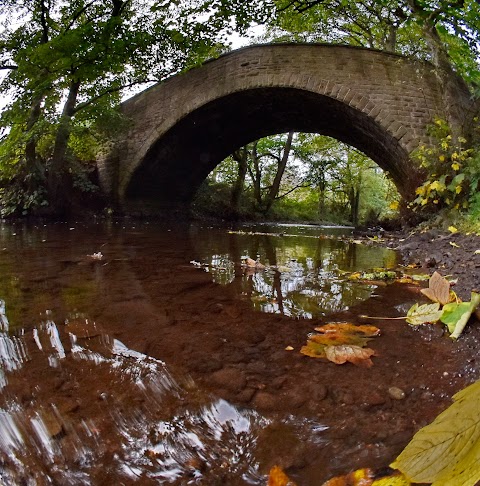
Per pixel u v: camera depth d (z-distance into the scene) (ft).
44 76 28.68
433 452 1.81
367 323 5.64
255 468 2.50
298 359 4.29
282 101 33.37
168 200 45.85
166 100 35.78
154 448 2.66
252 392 3.51
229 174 67.77
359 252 15.29
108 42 29.48
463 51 23.29
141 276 8.73
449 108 21.67
